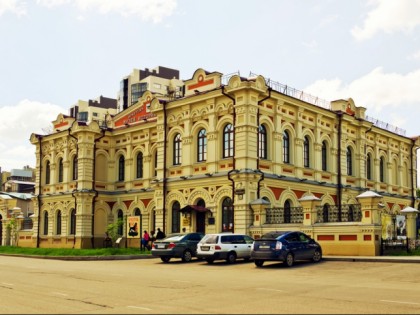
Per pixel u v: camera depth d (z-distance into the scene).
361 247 26.38
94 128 44.06
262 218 30.89
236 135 32.34
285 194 34.41
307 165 37.44
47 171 48.62
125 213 43.16
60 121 47.75
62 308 11.09
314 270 21.22
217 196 33.22
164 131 37.50
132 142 43.53
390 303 11.78
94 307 11.21
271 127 34.06
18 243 50.44
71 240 43.81
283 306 11.31
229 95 32.94
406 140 50.75
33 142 49.38
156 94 43.56
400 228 28.72
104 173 44.97
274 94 34.03
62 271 21.25
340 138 40.38
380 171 46.81
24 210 69.00
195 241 28.09
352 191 41.03
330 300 12.25
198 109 35.34
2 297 12.85
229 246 25.78
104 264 26.47
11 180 88.00
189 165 35.31
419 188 65.88
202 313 10.42
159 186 37.12
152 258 31.42
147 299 12.41
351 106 42.53
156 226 37.00
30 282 16.47
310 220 28.70
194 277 18.45
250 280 17.28
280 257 22.45
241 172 31.39
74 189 44.00
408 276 18.38
